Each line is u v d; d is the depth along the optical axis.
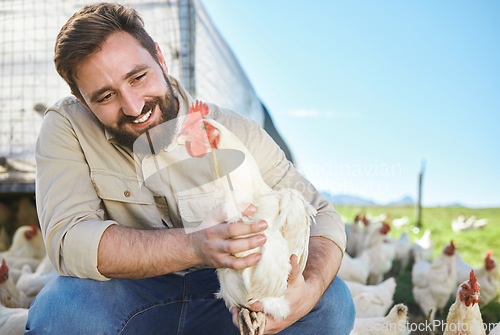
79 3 5.56
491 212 10.23
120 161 1.99
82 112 2.04
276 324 1.79
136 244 1.73
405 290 4.50
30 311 1.90
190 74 5.18
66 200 1.86
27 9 5.61
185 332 2.09
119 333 1.84
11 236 6.70
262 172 2.17
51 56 5.60
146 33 1.92
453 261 3.82
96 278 1.82
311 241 2.07
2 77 5.67
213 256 1.64
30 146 5.72
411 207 10.68
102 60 1.73
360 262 4.72
